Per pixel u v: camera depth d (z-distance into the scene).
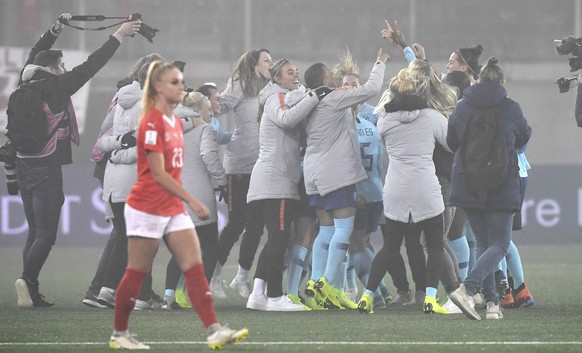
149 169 20.98
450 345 22.86
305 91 32.44
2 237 70.94
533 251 66.44
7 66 79.31
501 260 29.30
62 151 34.34
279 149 32.09
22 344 23.70
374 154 33.91
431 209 29.95
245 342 23.50
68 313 32.16
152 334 25.50
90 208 71.94
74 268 56.22
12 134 33.72
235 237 37.31
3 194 70.88
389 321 28.38
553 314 30.52
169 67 21.05
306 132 31.94
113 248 34.44
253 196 32.25
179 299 33.88
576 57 32.19
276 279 32.19
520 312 31.27
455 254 33.06
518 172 27.83
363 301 30.91
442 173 31.67
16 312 32.66
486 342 23.41
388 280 47.09
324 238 32.47
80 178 71.88
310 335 24.94
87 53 81.88
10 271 55.41
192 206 20.70
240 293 36.94
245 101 35.97
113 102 35.16
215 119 36.94
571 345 22.86
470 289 27.95
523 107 87.25
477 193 27.56
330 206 31.62
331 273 31.81
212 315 21.23
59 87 33.84
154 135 20.78
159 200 21.03
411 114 29.94
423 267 32.75
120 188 32.78
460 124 28.05
